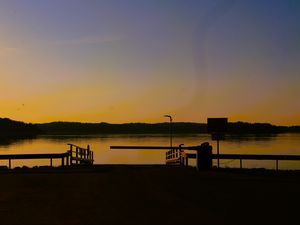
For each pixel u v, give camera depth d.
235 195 16.27
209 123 29.36
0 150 148.62
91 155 45.53
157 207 13.88
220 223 11.52
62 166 30.41
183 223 11.54
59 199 15.73
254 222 11.62
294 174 23.89
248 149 149.75
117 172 25.06
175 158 37.78
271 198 15.57
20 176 23.30
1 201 15.43
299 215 12.53
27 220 12.21
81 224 11.62
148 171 25.61
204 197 15.81
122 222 11.76
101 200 15.34
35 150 152.62
